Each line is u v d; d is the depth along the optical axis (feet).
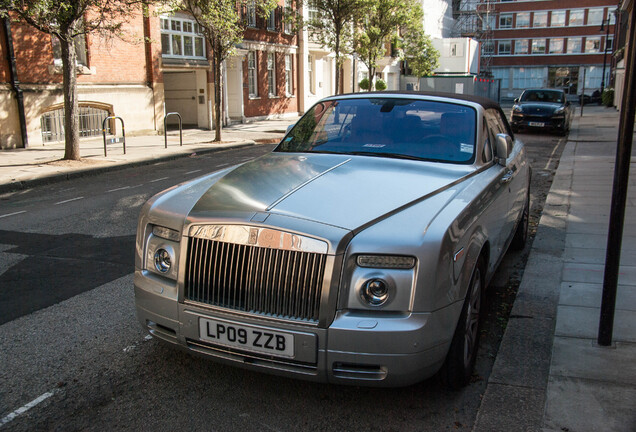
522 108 63.36
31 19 37.60
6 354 12.07
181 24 70.08
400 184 10.94
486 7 226.99
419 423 9.61
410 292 8.78
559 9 225.15
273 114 93.25
